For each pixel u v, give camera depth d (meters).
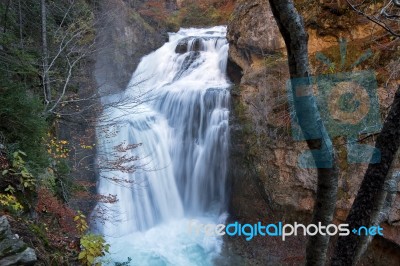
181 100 10.23
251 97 8.45
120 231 8.20
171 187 9.72
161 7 15.84
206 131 9.61
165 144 9.87
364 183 2.01
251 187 8.45
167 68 12.89
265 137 7.95
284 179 7.72
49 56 7.04
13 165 4.24
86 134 7.44
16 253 2.99
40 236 3.78
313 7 7.84
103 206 7.77
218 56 12.22
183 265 7.26
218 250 7.78
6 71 5.69
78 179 7.02
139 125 9.50
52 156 5.94
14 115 4.59
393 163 1.93
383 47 6.32
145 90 10.98
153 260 7.35
